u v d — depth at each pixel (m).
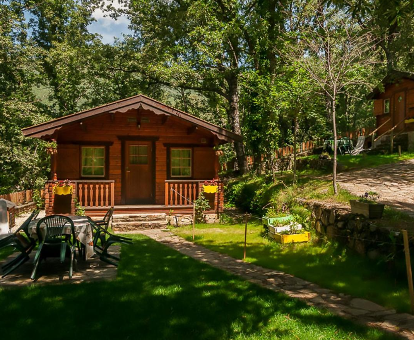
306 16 18.17
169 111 13.26
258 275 6.65
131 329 4.25
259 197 15.13
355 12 8.05
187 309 4.85
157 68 21.22
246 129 18.89
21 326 4.30
